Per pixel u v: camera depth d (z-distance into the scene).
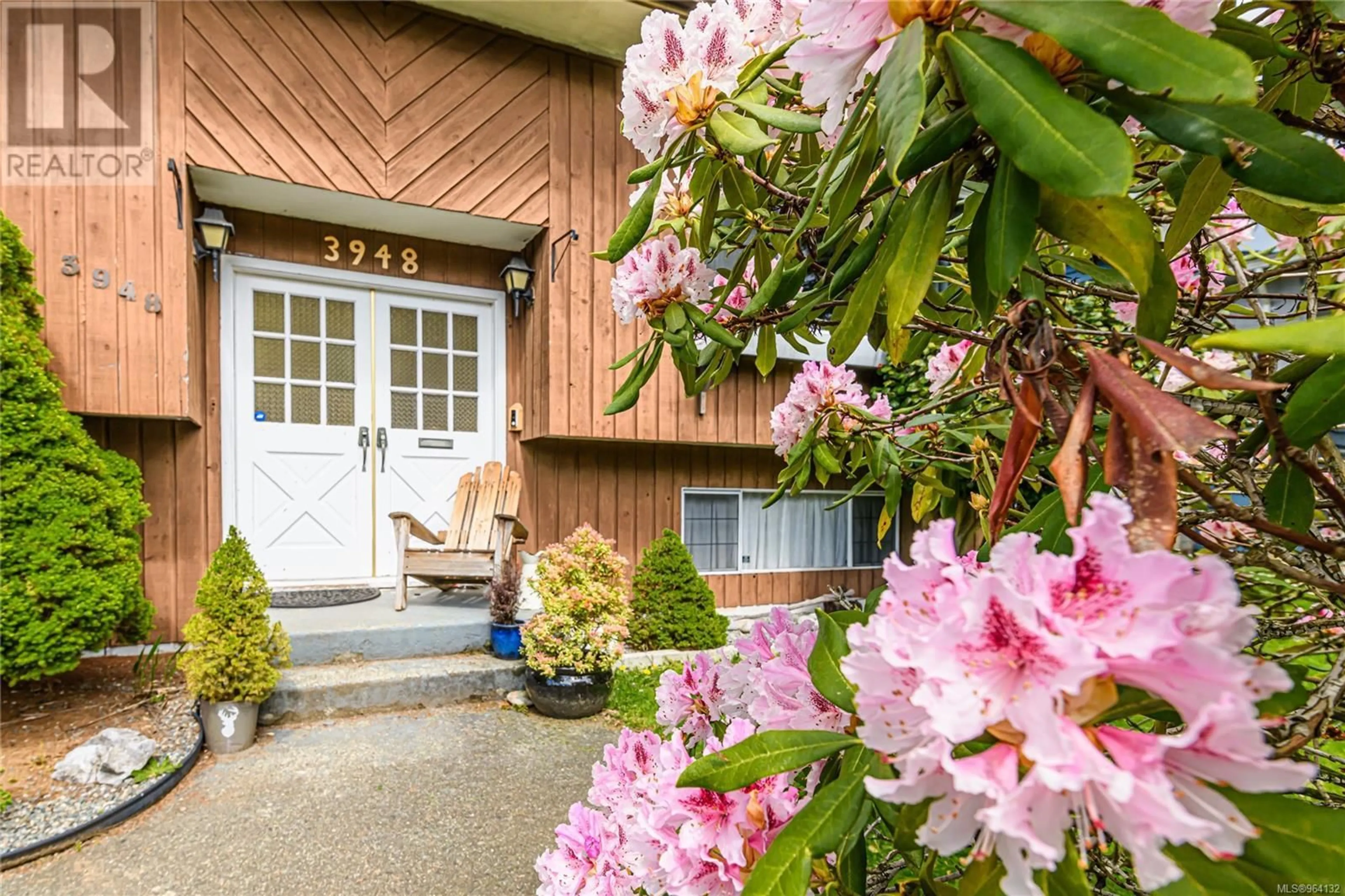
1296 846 0.34
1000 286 0.45
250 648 2.70
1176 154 0.85
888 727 0.37
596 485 4.77
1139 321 0.51
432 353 4.50
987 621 0.33
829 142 0.86
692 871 0.60
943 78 0.47
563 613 3.22
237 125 3.43
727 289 1.02
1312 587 0.59
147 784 2.34
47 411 2.88
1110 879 0.70
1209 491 0.44
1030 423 0.43
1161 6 0.41
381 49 3.74
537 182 4.14
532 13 3.85
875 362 4.66
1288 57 0.51
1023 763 0.34
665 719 0.95
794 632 0.79
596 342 4.30
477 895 1.85
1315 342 0.34
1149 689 0.32
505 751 2.79
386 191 3.75
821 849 0.47
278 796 2.37
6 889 1.83
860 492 1.42
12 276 2.86
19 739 2.57
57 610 2.71
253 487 3.98
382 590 4.32
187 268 3.35
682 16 3.84
